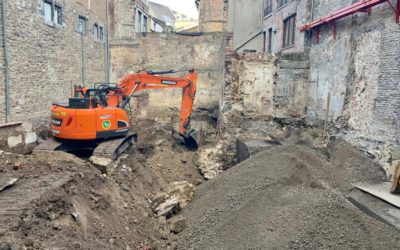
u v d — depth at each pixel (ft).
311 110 43.73
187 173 38.50
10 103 33.04
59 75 42.65
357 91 33.78
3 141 30.17
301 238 19.25
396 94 27.89
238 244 20.42
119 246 18.86
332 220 20.33
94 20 53.67
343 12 33.35
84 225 18.95
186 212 27.12
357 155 30.89
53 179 21.01
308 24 42.39
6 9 31.96
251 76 44.88
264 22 70.08
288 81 44.98
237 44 71.97
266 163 29.66
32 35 36.32
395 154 27.50
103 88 35.63
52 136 33.30
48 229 16.53
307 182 26.48
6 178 20.35
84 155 33.86
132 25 60.64
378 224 20.22
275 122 45.14
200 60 56.59
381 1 27.73
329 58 39.22
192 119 56.44
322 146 37.93
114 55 58.49
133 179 29.99
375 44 30.76
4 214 16.02
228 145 43.55
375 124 30.60
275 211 22.24
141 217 24.64
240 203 25.09
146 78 38.68
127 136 33.83
